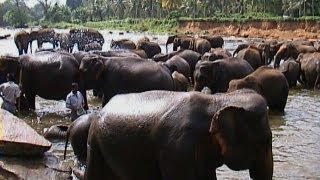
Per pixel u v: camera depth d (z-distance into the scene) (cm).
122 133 571
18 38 4275
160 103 562
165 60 2503
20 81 1642
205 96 541
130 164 570
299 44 3578
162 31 8988
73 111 1495
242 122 497
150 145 548
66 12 13125
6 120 1056
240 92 542
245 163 505
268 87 1694
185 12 10081
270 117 1617
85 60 1530
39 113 1616
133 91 1452
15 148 989
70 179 930
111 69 1495
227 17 8581
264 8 8794
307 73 2434
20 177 905
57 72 1622
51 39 4575
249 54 2762
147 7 11606
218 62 1825
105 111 605
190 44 4181
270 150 512
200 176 521
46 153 1028
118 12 12912
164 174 535
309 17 7125
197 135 519
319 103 1919
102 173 622
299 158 1127
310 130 1423
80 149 1048
